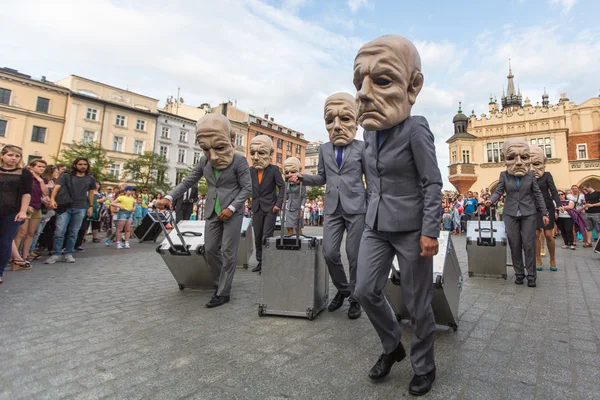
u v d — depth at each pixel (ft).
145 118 128.88
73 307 11.33
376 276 6.68
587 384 6.51
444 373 6.97
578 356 7.79
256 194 17.72
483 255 16.97
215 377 6.69
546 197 19.54
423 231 6.05
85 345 8.22
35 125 108.47
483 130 109.40
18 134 105.50
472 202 45.24
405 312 10.12
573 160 104.17
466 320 10.46
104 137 119.03
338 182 11.39
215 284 13.73
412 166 6.52
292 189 21.44
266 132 171.63
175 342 8.46
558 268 19.85
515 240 15.64
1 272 14.42
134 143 126.21
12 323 9.70
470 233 17.53
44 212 21.31
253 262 21.63
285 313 10.48
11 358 7.47
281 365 7.24
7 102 104.32
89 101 116.57
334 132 11.51
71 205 20.02
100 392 6.09
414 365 6.32
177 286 14.62
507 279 16.83
